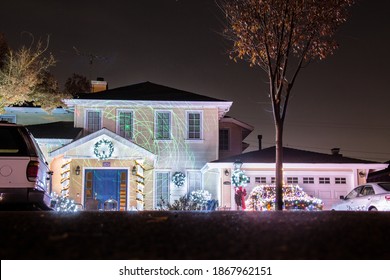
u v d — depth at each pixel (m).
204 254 3.49
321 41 15.77
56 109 28.28
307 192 24.11
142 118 26.33
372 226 4.79
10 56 20.59
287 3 15.46
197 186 26.06
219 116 27.97
